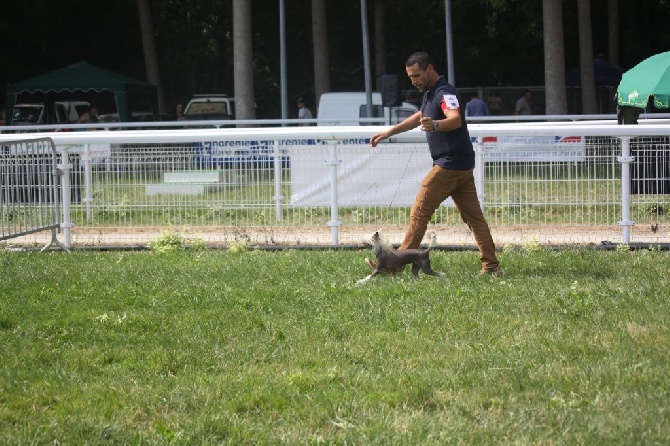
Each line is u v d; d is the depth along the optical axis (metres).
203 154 15.11
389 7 47.50
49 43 45.91
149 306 10.16
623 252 13.37
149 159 15.21
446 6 29.48
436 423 6.49
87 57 47.22
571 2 46.78
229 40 48.41
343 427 6.49
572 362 7.77
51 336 8.98
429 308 9.67
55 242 15.08
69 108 36.72
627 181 14.30
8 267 12.70
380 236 11.30
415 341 8.48
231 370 7.86
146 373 7.82
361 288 10.70
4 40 44.91
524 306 9.69
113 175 15.27
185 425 6.60
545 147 14.42
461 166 11.40
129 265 12.72
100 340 8.84
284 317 9.52
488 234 11.68
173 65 48.06
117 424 6.65
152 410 6.92
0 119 41.22
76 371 7.88
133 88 35.91
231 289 10.84
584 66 38.72
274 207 15.13
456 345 8.31
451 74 29.50
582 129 14.11
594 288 10.52
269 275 11.66
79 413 6.88
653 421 6.34
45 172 14.92
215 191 15.16
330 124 30.97
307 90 48.41
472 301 9.97
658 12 46.06
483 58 47.78
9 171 14.58
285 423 6.64
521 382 7.27
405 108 31.38
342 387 7.30
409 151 14.93
